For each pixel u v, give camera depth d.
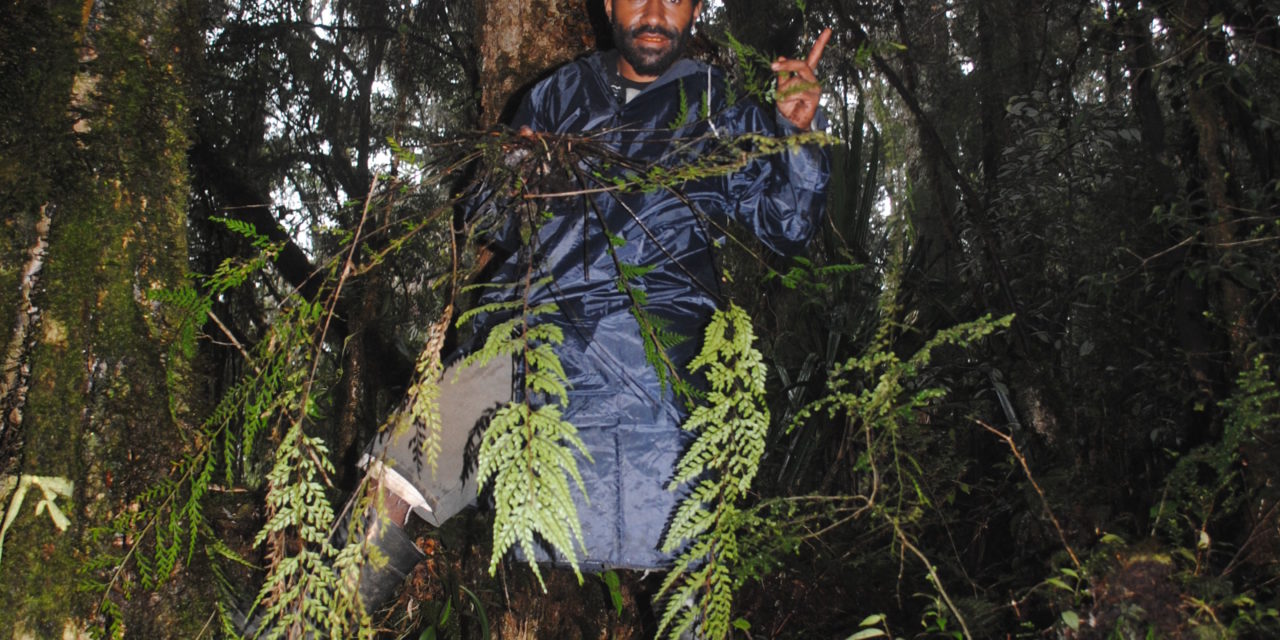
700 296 1.90
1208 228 2.72
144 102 1.86
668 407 1.81
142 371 1.79
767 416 1.47
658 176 1.56
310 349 1.58
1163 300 3.51
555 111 2.08
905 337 4.24
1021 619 2.22
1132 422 3.36
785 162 1.84
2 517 1.65
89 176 1.78
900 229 1.65
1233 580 2.22
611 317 1.83
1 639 1.60
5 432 1.72
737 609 3.04
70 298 1.74
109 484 1.72
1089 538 2.62
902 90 4.17
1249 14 2.94
